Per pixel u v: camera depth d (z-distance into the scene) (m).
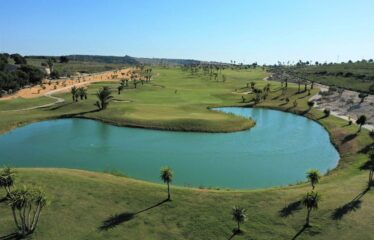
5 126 131.00
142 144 114.75
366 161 86.38
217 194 64.38
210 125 135.12
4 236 49.94
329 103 181.88
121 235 51.19
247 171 90.44
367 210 56.50
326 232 51.41
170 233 52.12
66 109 161.62
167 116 147.88
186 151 107.69
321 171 89.50
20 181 65.62
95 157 101.38
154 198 62.12
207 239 51.00
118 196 62.16
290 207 58.69
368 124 132.50
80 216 55.41
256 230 52.66
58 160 98.31
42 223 53.16
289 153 106.06
